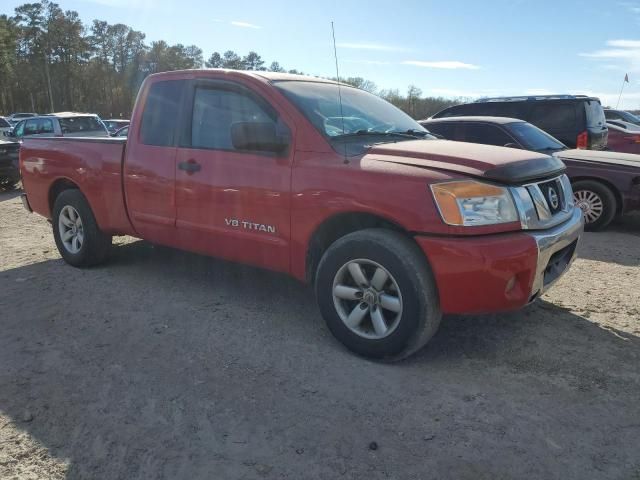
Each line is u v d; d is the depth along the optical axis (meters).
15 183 13.07
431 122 8.52
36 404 3.08
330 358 3.61
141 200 4.80
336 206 3.54
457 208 3.17
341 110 4.17
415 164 3.41
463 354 3.67
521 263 3.21
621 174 7.34
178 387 3.25
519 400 3.09
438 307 3.36
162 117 4.66
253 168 3.98
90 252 5.46
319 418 2.93
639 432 2.80
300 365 3.51
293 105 3.91
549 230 3.51
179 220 4.52
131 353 3.69
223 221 4.21
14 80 78.94
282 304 4.59
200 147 4.35
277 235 3.91
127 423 2.90
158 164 4.60
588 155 7.78
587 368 3.46
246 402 3.09
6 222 8.42
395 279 3.33
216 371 3.44
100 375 3.39
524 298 3.31
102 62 84.31
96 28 83.50
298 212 3.74
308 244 3.78
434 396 3.14
